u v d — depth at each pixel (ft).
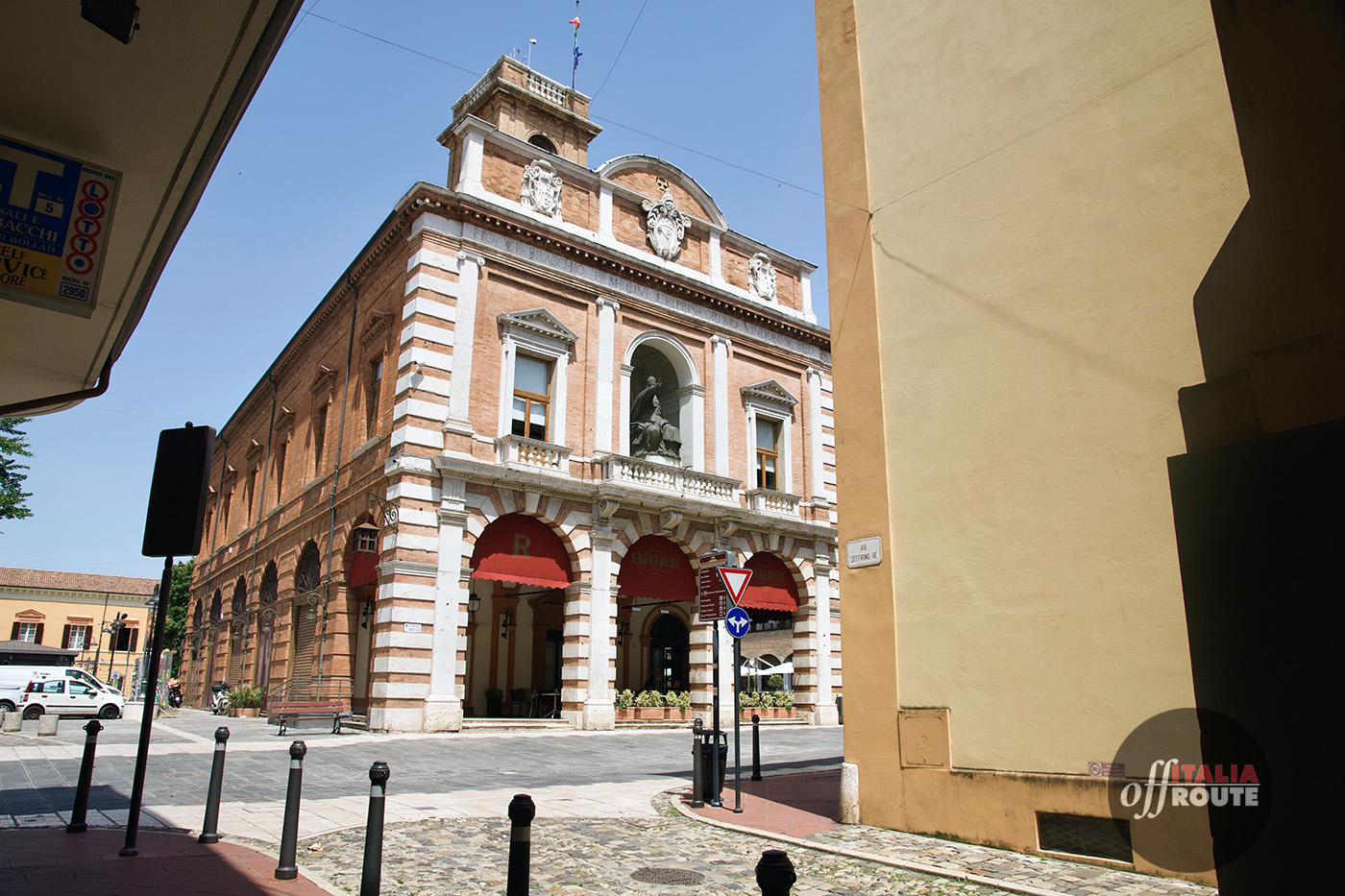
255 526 113.39
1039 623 27.27
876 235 35.17
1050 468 27.86
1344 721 12.94
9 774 41.75
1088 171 28.43
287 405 110.42
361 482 77.15
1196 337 24.97
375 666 67.15
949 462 30.89
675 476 84.48
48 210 19.02
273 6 15.53
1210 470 15.29
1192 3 26.55
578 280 83.56
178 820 30.71
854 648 32.68
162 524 25.94
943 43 33.96
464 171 79.25
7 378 26.43
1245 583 14.44
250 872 23.06
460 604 69.41
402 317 74.90
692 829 31.04
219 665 120.88
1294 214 14.48
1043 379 28.58
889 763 30.68
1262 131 15.11
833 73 38.34
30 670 99.09
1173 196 26.14
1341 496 13.43
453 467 70.03
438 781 42.60
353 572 77.97
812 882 23.57
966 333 31.19
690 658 85.87
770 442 98.22
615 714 77.51
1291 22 14.66
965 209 32.12
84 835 27.27
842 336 35.73
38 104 17.34
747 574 37.60
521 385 78.84
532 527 76.23
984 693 28.37
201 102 17.43
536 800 36.83
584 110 106.83
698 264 96.53
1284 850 13.32
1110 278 27.30
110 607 223.51
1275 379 14.57
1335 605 13.26
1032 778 26.50
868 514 33.19
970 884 22.97
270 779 41.83
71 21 15.20
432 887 22.65
